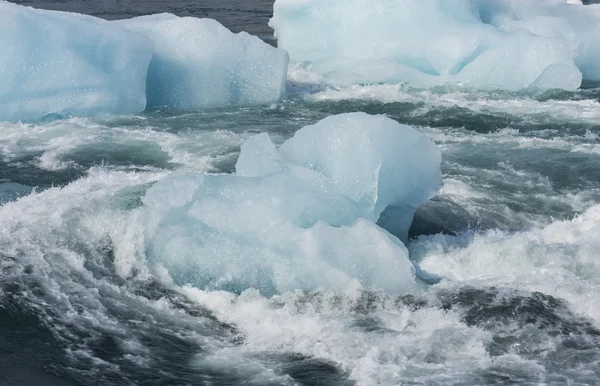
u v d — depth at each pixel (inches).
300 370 300.0
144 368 302.0
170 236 374.3
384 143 390.3
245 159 403.5
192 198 379.9
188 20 660.1
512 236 410.6
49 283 360.8
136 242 382.6
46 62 601.0
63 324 330.6
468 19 729.0
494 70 683.4
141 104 624.7
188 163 521.0
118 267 377.1
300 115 627.8
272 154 401.1
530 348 309.6
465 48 687.1
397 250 356.5
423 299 345.4
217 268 362.6
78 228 407.5
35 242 394.6
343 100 663.8
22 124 594.6
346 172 389.4
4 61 592.1
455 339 315.6
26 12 611.2
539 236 412.8
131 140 564.4
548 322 325.7
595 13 785.6
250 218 371.9
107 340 320.8
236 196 378.9
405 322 329.4
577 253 374.3
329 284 353.4
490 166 513.7
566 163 517.0
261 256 361.1
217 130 586.6
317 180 386.0
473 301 342.6
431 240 409.1
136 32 635.5
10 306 340.5
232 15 1097.4
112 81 613.3
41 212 425.7
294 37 762.8
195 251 367.9
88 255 386.3
